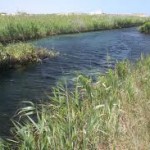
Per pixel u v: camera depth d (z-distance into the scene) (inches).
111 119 285.0
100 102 330.0
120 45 1151.6
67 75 644.7
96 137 265.0
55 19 1697.8
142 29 1779.0
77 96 319.9
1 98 491.5
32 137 250.5
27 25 1288.1
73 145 249.0
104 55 919.0
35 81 599.8
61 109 302.2
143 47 1103.6
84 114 298.0
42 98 492.7
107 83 386.3
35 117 399.9
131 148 254.2
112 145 262.5
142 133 272.8
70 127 255.4
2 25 1198.9
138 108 323.9
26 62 739.4
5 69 685.9
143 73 469.7
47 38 1322.6
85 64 775.1
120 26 2155.5
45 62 782.5
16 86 562.3
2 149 256.5
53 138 247.6
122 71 470.3
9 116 411.2
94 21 1907.0
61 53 927.7
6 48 758.5
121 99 350.9
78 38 1364.4
